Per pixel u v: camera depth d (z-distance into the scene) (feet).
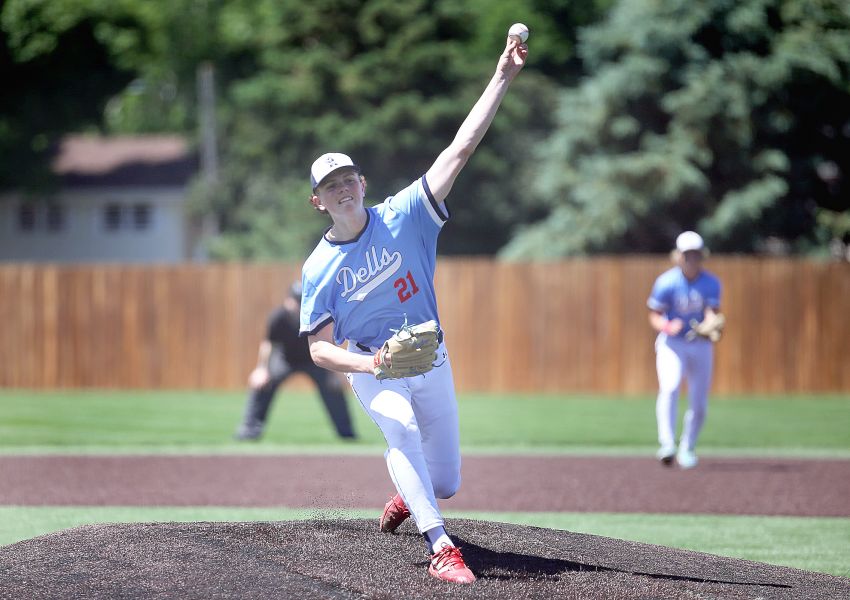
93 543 73.61
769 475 138.92
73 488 125.70
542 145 397.80
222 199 465.88
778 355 276.00
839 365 274.57
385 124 424.05
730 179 365.61
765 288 276.00
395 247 68.23
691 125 358.84
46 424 203.21
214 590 63.05
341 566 68.18
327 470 140.87
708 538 96.58
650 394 276.62
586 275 278.46
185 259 557.33
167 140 598.34
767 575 72.43
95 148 585.22
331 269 68.80
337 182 66.54
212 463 148.25
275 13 457.27
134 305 291.58
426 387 70.28
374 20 438.81
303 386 291.79
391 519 77.77
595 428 198.39
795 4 367.66
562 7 512.63
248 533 77.30
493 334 280.92
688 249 136.26
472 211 436.35
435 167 68.54
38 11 488.44
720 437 186.60
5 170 504.43
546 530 84.94
